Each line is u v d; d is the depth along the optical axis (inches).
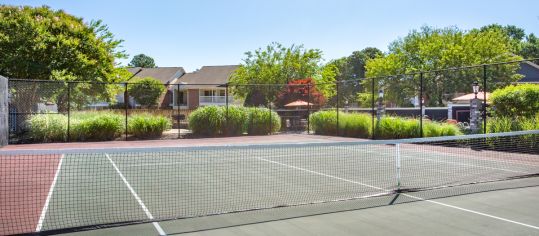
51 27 1008.9
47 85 925.2
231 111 973.8
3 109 708.7
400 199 293.1
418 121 775.1
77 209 268.2
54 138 832.3
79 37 1045.8
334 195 308.3
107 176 399.9
